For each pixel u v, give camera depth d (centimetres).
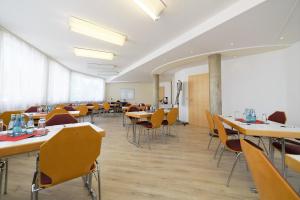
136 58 575
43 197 161
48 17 294
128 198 160
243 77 462
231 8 251
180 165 242
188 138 412
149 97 1185
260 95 428
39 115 293
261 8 223
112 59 583
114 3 248
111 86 1188
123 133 466
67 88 721
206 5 249
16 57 380
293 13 235
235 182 192
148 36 371
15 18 299
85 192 171
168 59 502
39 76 486
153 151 307
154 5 237
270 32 302
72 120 206
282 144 178
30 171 217
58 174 107
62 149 102
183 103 678
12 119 160
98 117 863
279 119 264
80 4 252
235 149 191
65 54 524
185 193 169
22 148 109
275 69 399
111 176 206
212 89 429
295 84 354
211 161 258
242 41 346
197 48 392
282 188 56
